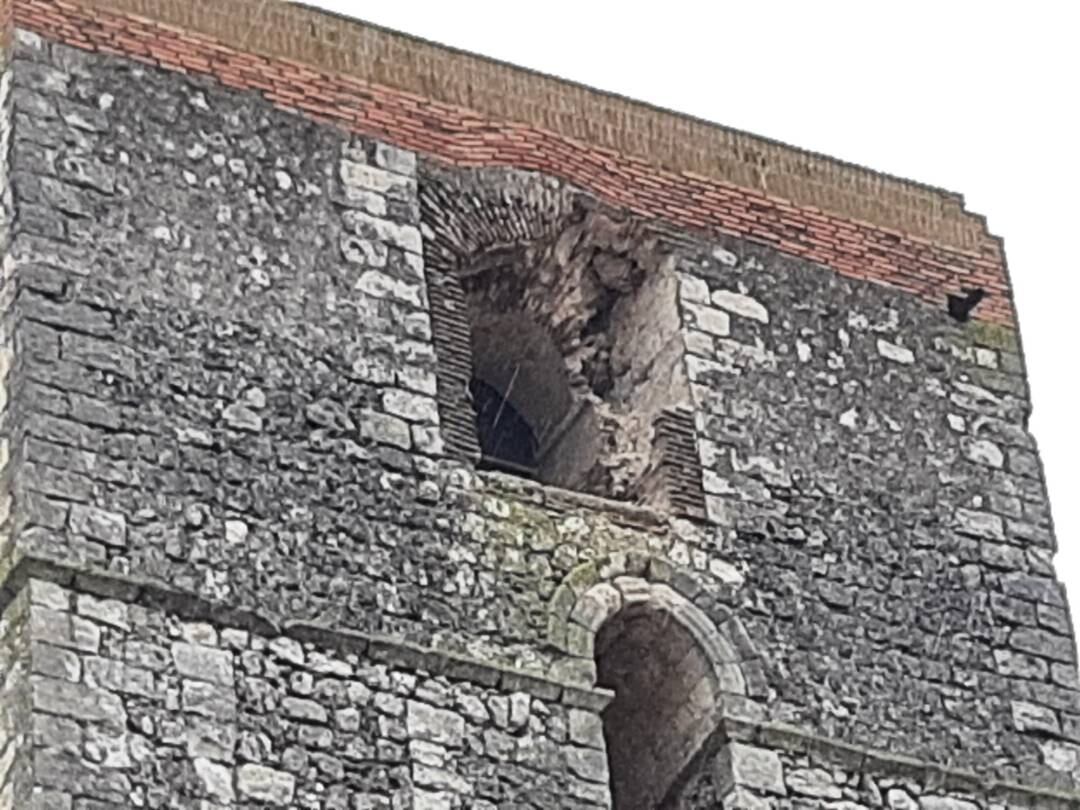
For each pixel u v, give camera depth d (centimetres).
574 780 2783
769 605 2988
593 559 2939
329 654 2770
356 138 3092
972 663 3036
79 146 2959
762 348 3158
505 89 3194
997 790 2958
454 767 2755
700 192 3238
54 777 2606
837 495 3088
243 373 2900
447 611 2847
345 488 2877
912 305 3262
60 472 2773
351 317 2978
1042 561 3138
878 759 2927
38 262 2877
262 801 2673
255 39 3098
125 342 2869
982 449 3189
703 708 2919
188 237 2953
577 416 3155
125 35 3042
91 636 2691
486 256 3116
